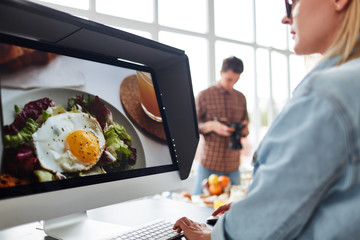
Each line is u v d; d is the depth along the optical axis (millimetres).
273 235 464
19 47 636
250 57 3977
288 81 4496
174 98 974
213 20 3482
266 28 4164
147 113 896
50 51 690
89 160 712
